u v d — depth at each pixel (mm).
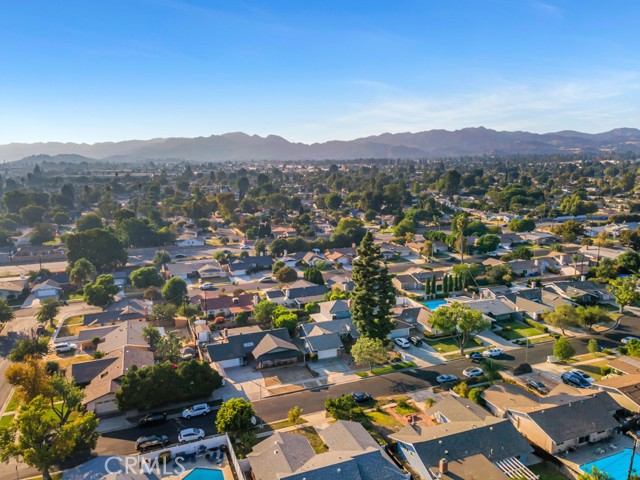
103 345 71812
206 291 105062
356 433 45906
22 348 67938
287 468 40094
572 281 100875
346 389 60312
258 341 70812
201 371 57094
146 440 47750
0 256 138000
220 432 50156
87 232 122938
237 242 168500
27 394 49500
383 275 70250
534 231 165875
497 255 136875
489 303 86188
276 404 56562
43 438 41938
